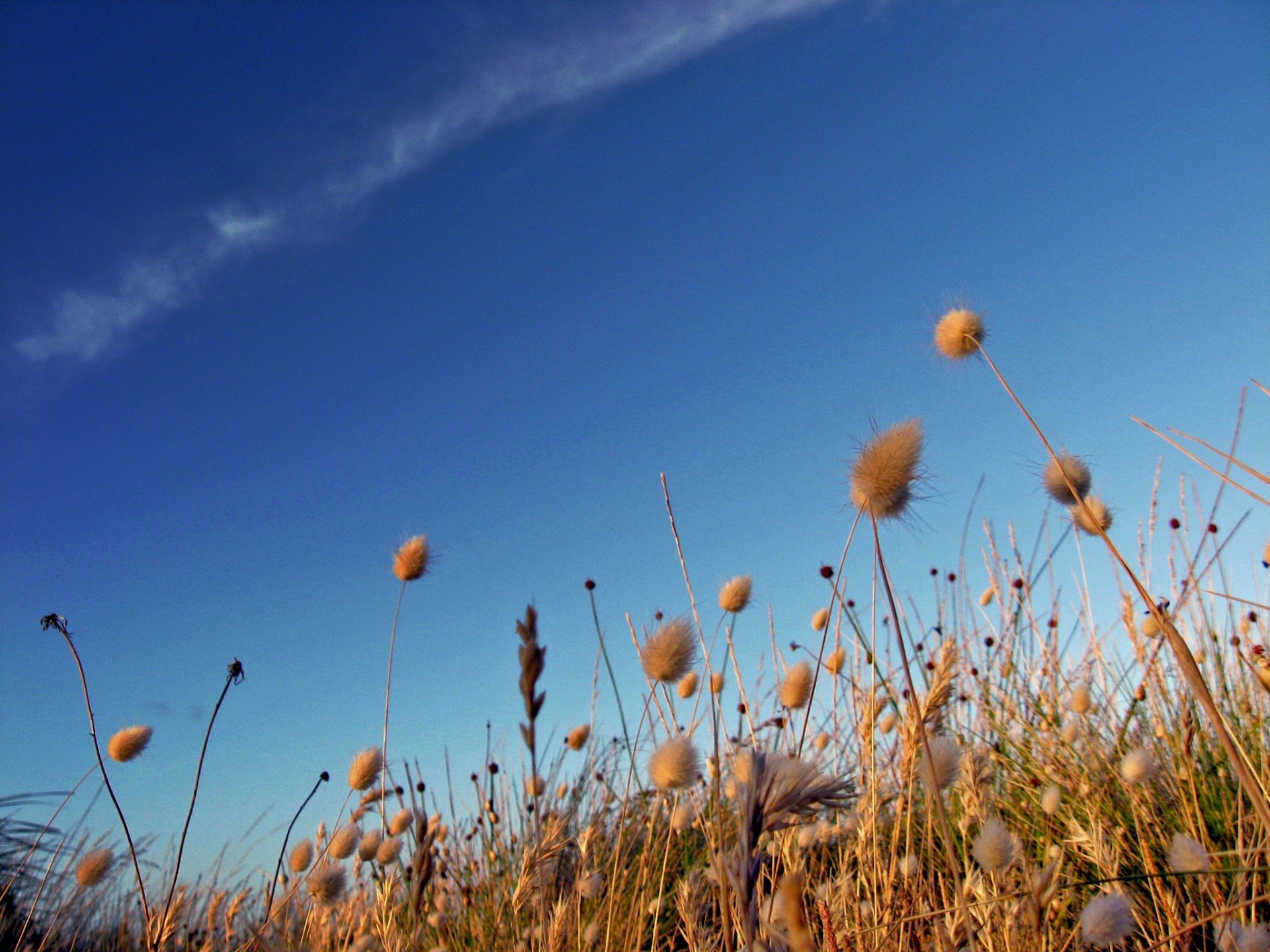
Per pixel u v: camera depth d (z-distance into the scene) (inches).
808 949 38.8
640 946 135.3
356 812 182.4
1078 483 133.5
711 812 124.2
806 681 118.7
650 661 93.4
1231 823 127.1
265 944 124.2
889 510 93.4
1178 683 155.4
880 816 128.4
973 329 139.1
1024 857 95.3
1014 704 193.5
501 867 189.8
